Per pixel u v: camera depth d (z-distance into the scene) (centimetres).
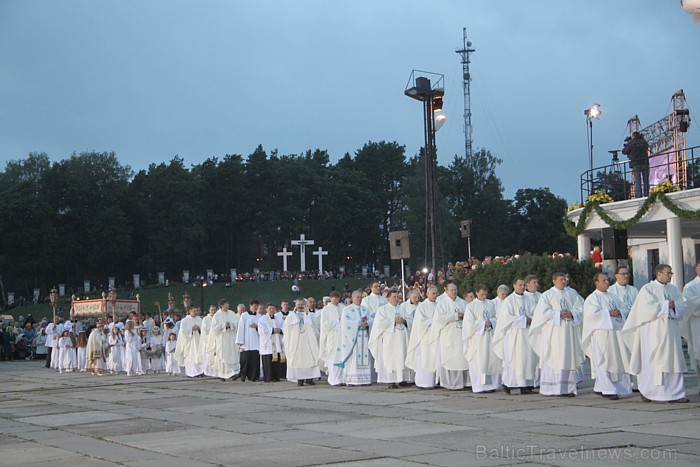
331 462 911
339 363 1945
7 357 4150
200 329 2630
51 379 2714
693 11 1495
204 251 10400
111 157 10344
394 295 1859
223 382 2338
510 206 9894
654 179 3069
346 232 10831
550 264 2597
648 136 3153
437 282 2753
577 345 1477
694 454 874
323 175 12125
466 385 1742
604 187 2920
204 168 11038
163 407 1614
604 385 1409
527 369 1551
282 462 922
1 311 7862
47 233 9262
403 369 1825
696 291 1386
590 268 2625
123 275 10356
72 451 1088
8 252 9238
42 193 9862
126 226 9988
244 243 11262
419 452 949
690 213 2403
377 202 11194
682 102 2822
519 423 1155
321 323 2028
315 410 1434
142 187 10875
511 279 2606
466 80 9412
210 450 1036
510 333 1570
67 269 9850
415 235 8688
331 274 9281
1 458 1048
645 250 3491
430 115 2841
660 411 1227
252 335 2312
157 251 10144
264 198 10944
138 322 3095
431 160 2845
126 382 2481
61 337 3161
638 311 1341
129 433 1241
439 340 1727
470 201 9444
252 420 1327
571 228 2956
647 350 1346
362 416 1320
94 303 3616
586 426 1097
